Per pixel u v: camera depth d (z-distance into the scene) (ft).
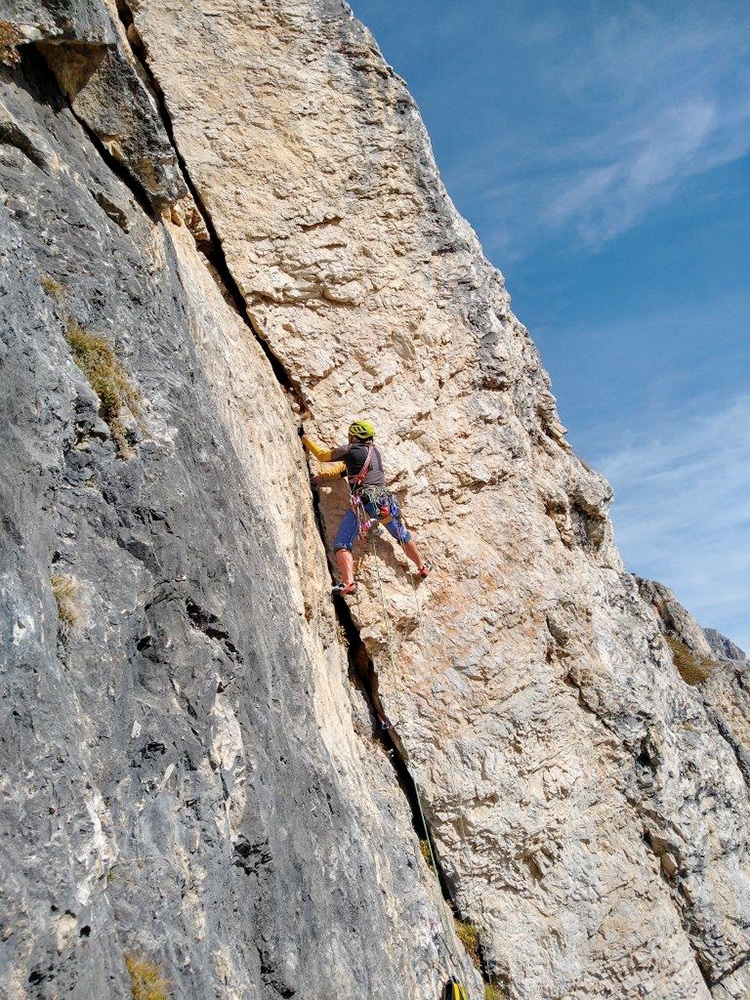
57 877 11.03
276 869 17.47
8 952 10.03
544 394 41.91
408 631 33.37
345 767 25.55
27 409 13.85
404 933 25.04
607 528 42.96
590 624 36.35
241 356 29.60
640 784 35.42
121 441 16.85
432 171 36.32
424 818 31.96
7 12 18.34
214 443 21.25
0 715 11.04
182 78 33.71
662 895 34.32
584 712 35.27
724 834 37.40
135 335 19.48
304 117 34.68
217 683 17.28
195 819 15.39
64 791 11.70
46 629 12.57
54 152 19.25
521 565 35.06
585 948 32.19
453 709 33.01
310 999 17.03
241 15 34.78
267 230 33.45
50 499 14.38
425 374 34.88
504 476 35.63
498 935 31.55
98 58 20.45
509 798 32.73
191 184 33.01
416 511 34.04
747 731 61.98
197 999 13.48
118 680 14.53
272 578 23.71
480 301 36.40
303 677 23.80
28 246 16.65
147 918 13.19
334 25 35.96
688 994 33.14
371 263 34.63
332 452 31.89
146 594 16.08
